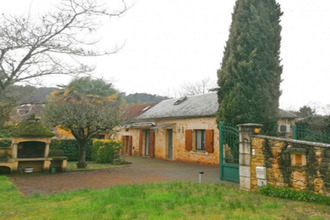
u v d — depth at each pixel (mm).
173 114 18641
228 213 4941
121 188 7570
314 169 5875
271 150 6922
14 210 5641
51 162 12242
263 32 10445
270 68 10477
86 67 7914
